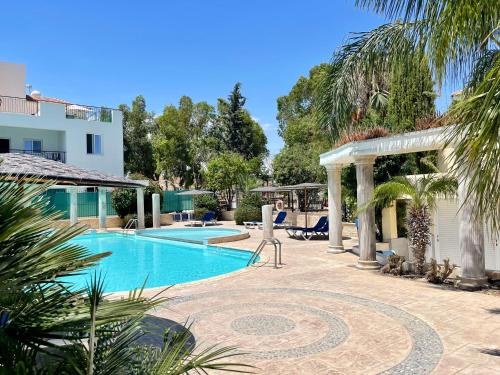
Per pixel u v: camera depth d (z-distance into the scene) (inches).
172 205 1305.4
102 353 89.0
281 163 1268.5
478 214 158.7
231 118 1915.6
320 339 222.8
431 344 211.5
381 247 540.4
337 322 251.1
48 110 1095.0
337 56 392.8
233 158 1355.8
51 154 1117.7
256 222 994.7
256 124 2055.9
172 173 1841.8
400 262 393.7
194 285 363.6
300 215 939.3
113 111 1219.9
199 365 90.0
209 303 301.1
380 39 355.9
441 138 339.3
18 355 73.6
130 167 1673.2
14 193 89.3
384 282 361.4
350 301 299.4
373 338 222.4
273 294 325.7
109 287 432.8
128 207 1051.9
